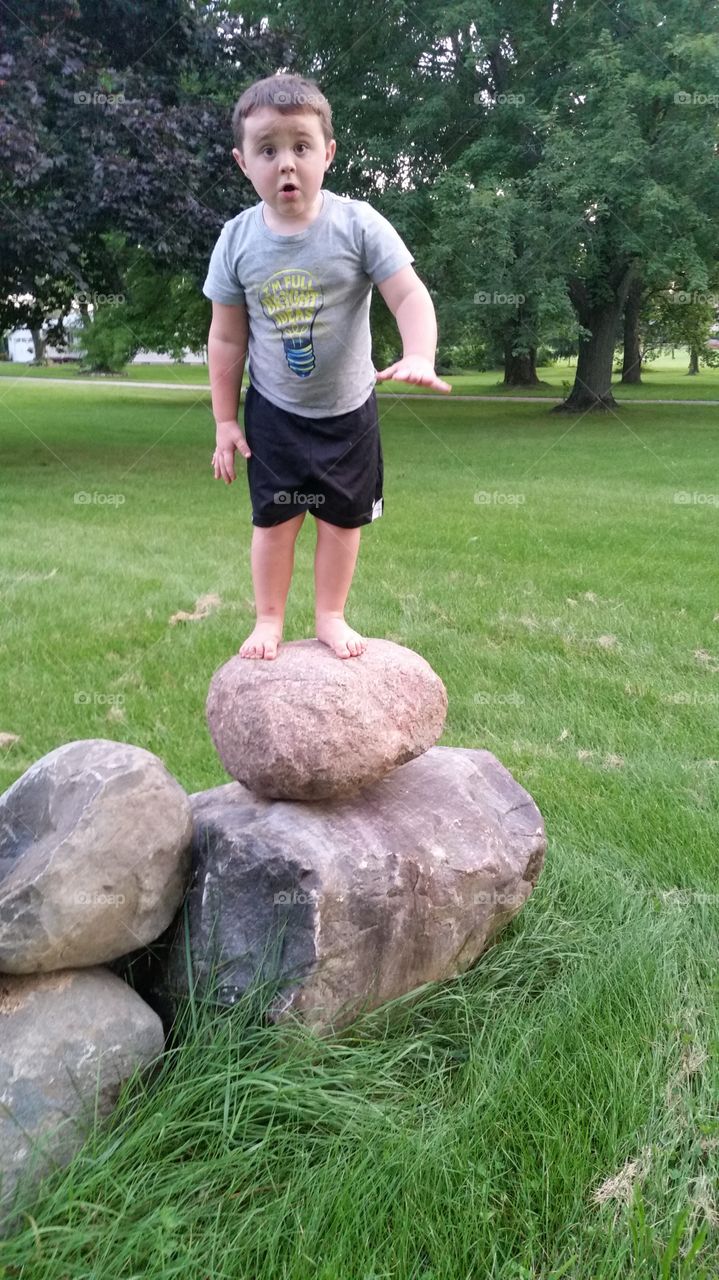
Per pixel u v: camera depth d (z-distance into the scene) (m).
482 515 9.89
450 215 18.36
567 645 5.84
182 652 5.57
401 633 5.98
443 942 2.74
